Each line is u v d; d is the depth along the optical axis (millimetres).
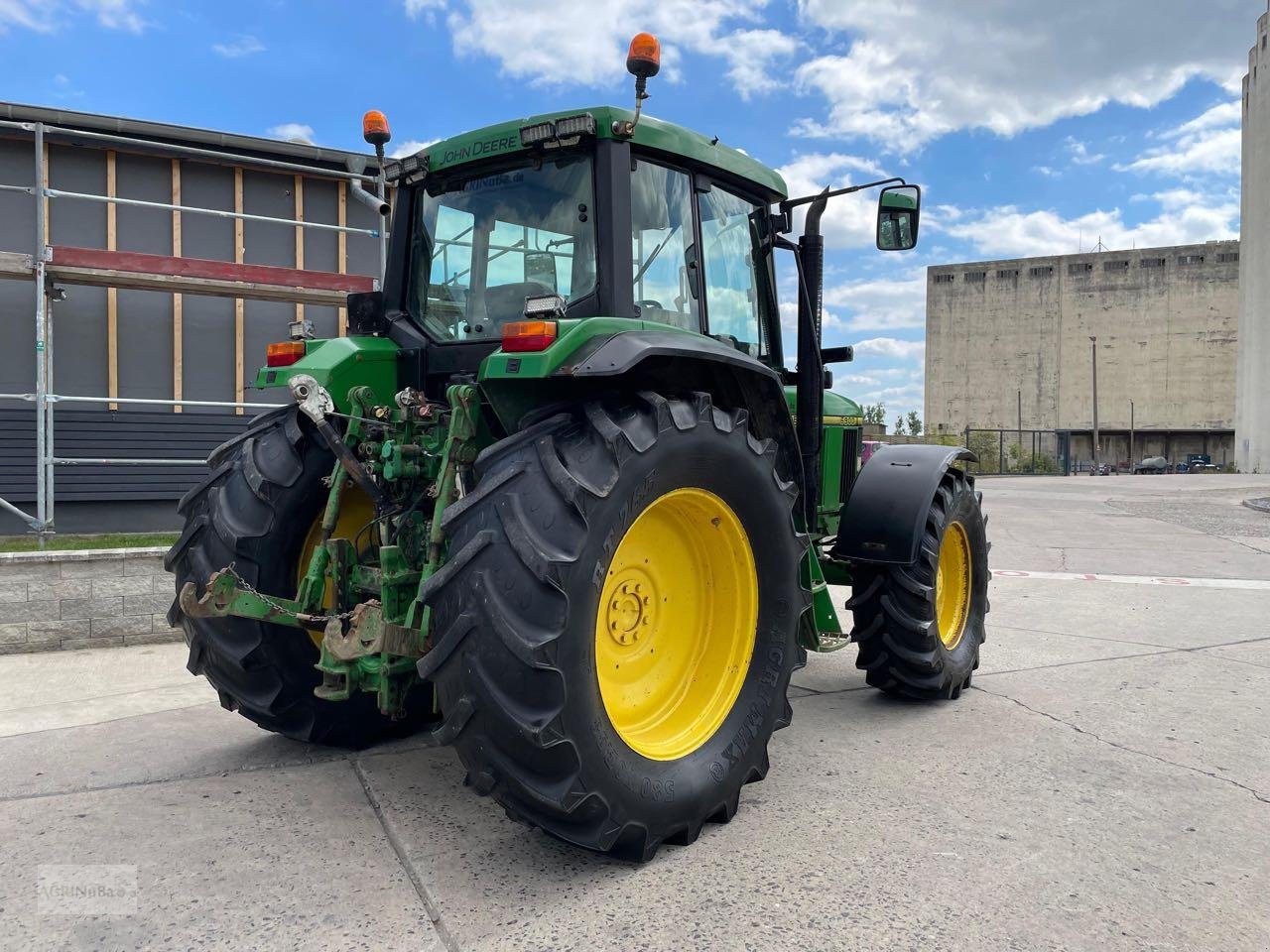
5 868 2506
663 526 2889
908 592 4004
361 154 9078
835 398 4863
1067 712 4121
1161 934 2205
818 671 4961
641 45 2713
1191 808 2992
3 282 7969
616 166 2963
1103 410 68688
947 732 3834
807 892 2398
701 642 3021
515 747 2279
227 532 3090
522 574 2283
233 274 6902
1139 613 6621
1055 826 2840
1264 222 41062
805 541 3205
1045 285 69812
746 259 3850
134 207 8383
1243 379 43562
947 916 2273
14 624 5023
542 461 2418
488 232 3285
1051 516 14891
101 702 4191
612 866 2547
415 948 2109
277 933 2170
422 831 2779
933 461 4137
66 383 8141
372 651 2494
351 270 9234
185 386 8594
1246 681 4664
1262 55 41125
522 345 2482
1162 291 66688
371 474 2926
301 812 2922
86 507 8148
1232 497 19828
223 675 3248
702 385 3059
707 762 2748
